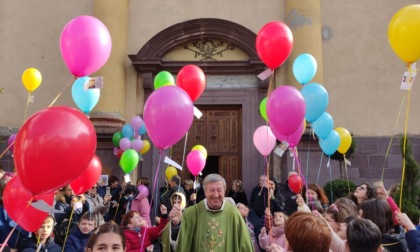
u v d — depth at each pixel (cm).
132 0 1147
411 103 1102
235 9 1131
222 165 1077
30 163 248
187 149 1083
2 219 408
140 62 1062
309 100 536
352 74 1113
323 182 984
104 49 389
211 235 369
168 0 1143
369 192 519
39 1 1177
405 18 389
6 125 1120
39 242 386
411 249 292
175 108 363
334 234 316
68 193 568
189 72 531
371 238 249
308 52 1041
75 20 389
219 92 1088
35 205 267
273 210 625
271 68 512
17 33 1165
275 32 489
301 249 233
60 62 1147
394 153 1068
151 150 1045
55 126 249
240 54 1101
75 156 254
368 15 1141
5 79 1143
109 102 1027
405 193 565
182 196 399
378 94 1104
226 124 1096
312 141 996
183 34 1086
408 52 398
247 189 1030
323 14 1142
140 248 413
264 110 650
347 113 1096
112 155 1009
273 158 1038
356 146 1070
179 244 360
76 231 432
